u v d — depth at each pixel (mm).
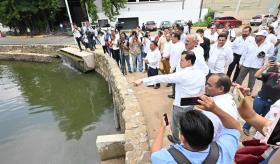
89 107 9820
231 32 9305
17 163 6293
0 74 16344
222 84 2059
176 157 1297
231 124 1539
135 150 3564
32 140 7473
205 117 1322
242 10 29031
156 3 28438
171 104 5848
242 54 5383
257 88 6168
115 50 9898
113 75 7965
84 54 13727
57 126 8359
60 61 17844
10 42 22547
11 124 8820
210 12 28547
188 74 2736
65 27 27984
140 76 8703
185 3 28719
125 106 5070
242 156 1636
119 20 28469
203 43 7473
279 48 5199
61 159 6254
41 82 14008
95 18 25562
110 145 4441
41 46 18828
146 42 9055
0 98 11852
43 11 25719
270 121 1695
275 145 1502
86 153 6383
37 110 10070
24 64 18703
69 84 13000
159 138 1789
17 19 25203
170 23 25594
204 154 1304
